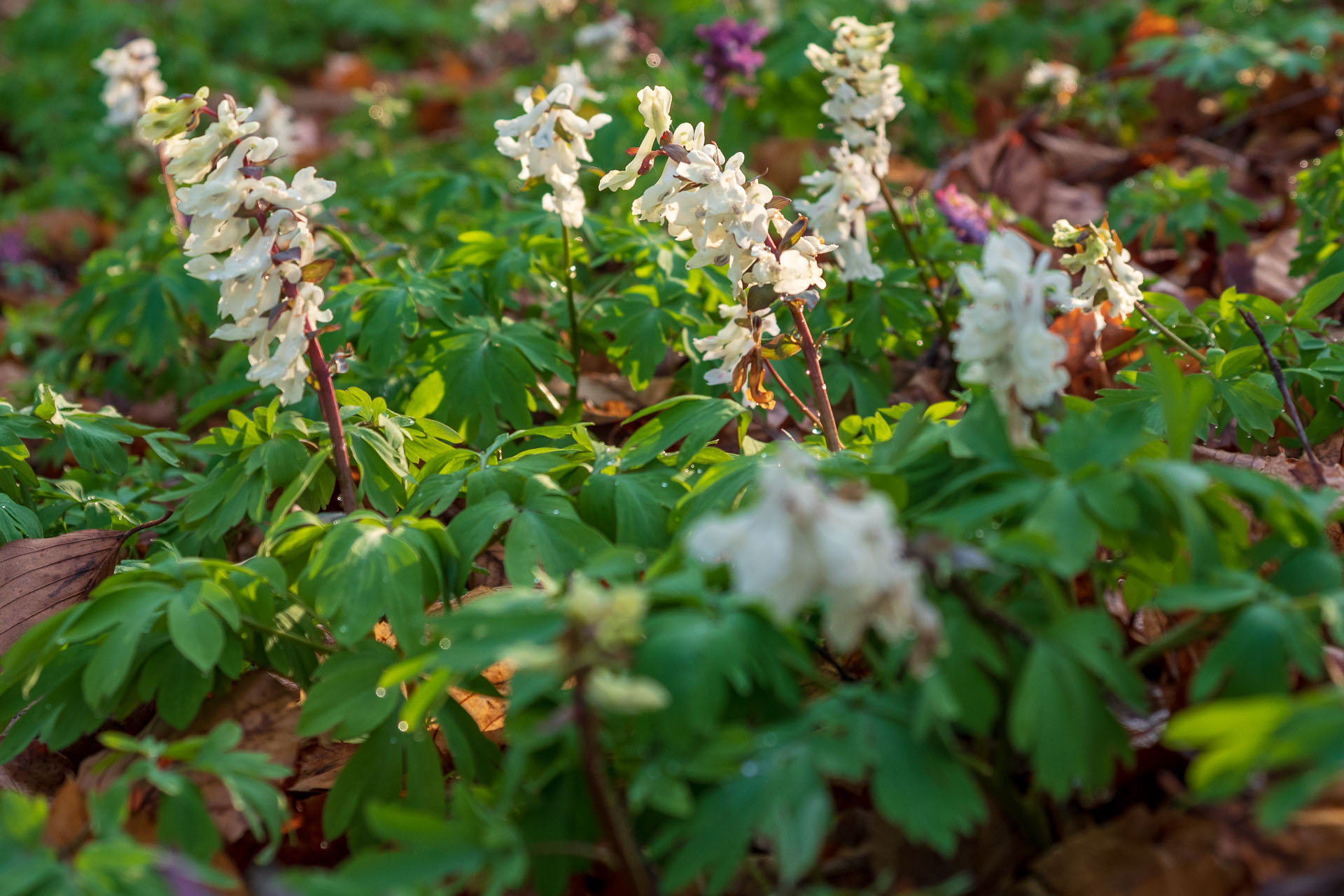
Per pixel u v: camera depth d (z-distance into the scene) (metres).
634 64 8.33
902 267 4.05
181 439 3.59
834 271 3.94
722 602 1.92
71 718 2.28
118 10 13.05
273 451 2.77
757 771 1.78
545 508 2.51
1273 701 1.50
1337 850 1.86
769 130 7.25
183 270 4.69
